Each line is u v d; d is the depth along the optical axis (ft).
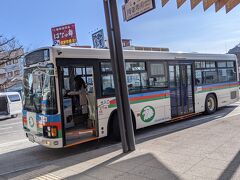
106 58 27.89
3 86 126.52
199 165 17.93
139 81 30.94
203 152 20.62
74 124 27.66
